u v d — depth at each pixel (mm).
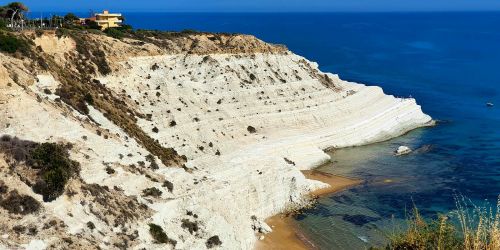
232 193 60031
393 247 18719
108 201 45406
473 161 86688
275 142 87875
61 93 58531
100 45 83625
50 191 40938
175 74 95812
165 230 47906
